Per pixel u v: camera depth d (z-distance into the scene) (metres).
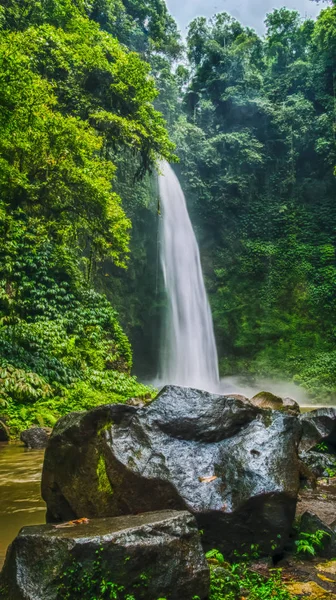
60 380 12.33
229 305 30.92
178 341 28.02
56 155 13.57
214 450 3.49
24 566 2.38
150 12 32.25
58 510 3.84
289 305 30.73
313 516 3.52
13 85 9.73
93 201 15.00
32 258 15.81
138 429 3.54
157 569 2.48
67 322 15.27
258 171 34.41
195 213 32.03
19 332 13.01
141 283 27.47
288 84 36.25
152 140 18.86
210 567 2.90
